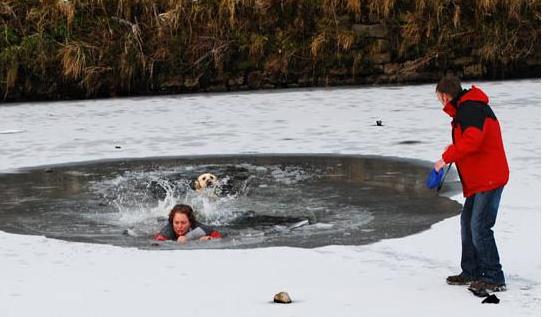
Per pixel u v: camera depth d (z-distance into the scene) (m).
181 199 19.50
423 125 30.25
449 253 14.42
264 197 19.62
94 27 43.34
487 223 12.31
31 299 12.29
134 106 38.69
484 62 46.19
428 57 45.69
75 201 19.67
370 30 45.53
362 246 15.05
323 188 20.55
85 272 13.68
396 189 20.28
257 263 14.03
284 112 34.94
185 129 31.09
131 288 12.74
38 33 42.62
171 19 43.88
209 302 12.01
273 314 11.44
